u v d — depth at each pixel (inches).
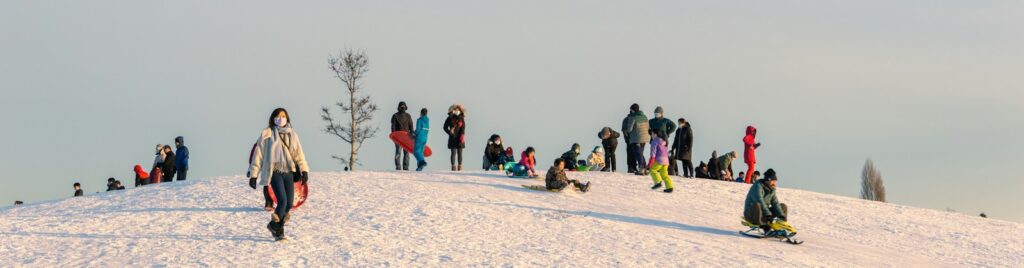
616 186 976.3
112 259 542.3
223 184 842.2
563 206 795.4
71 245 581.0
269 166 585.0
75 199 822.5
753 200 729.6
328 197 767.1
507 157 1144.8
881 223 911.0
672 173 1162.0
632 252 610.2
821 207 980.6
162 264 528.7
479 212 725.3
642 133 1096.2
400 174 982.4
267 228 603.5
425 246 593.6
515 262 557.9
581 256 587.5
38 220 666.8
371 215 689.0
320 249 572.4
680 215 815.7
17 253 558.6
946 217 992.2
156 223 649.6
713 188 1022.4
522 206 773.3
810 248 711.1
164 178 1129.4
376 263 540.1
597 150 1198.9
